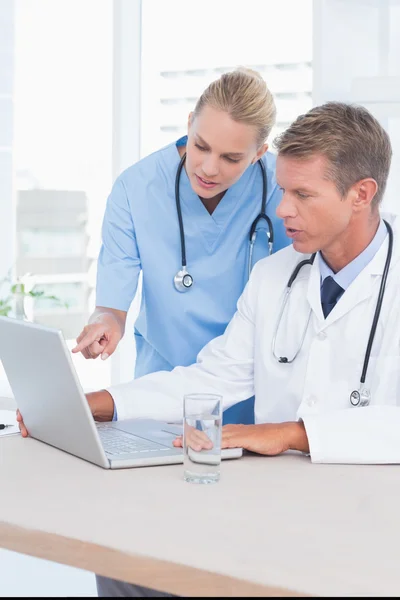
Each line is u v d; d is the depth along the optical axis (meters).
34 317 3.35
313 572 0.92
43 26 3.27
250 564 0.94
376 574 0.91
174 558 0.96
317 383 1.65
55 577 2.20
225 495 1.21
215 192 1.89
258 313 1.78
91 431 1.33
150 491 1.23
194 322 2.12
